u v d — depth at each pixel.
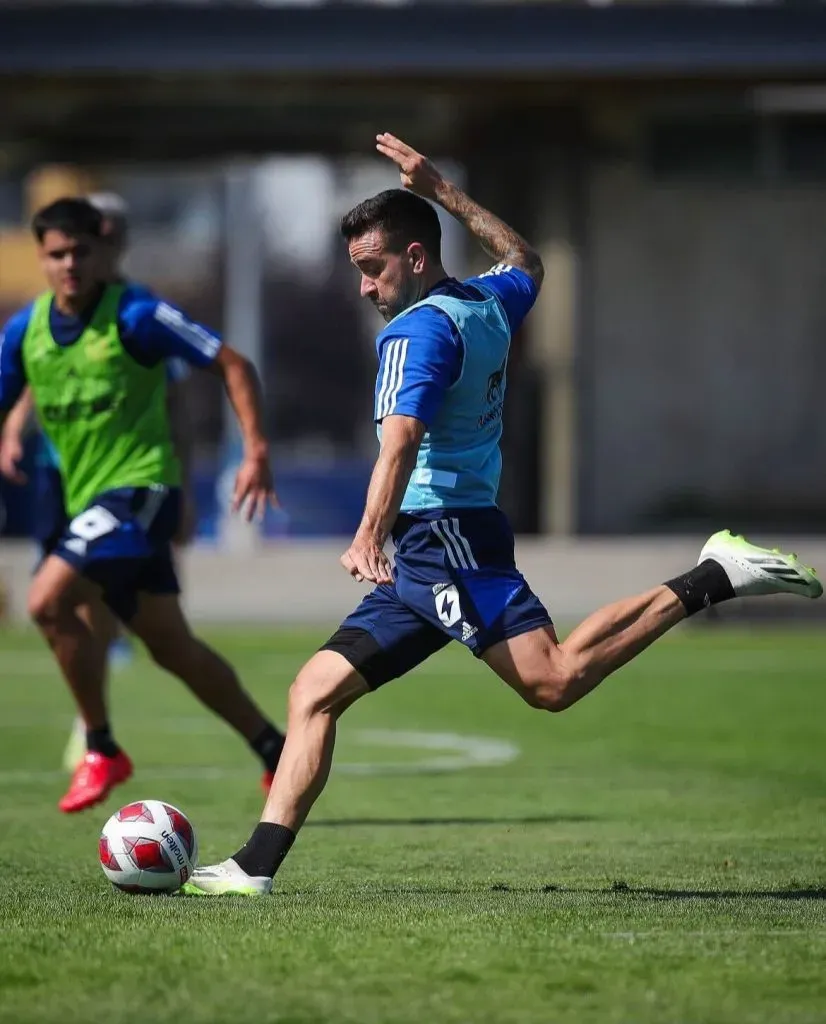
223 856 23.80
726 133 106.31
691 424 110.00
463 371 18.31
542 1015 12.73
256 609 82.56
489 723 47.00
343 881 21.33
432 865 23.08
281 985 13.57
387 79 87.62
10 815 29.38
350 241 19.05
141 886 18.72
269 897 18.53
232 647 69.75
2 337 27.45
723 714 48.91
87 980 13.70
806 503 110.81
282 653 67.19
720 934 15.88
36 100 98.06
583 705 51.38
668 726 45.97
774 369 110.06
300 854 24.28
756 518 110.44
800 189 109.00
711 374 109.88
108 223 31.22
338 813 29.62
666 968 14.29
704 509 110.31
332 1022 12.47
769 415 110.19
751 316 109.69
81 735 36.44
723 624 83.00
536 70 86.50
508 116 104.94
